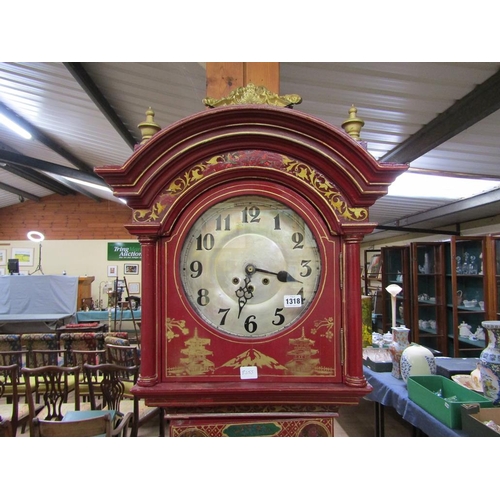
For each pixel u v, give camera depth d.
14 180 7.27
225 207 0.97
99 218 8.59
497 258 3.78
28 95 3.39
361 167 0.90
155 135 0.88
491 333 1.77
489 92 1.83
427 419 1.65
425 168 3.03
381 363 2.38
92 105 3.20
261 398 0.91
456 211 4.08
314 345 0.93
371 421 3.08
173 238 0.94
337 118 2.38
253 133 0.90
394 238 7.05
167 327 0.93
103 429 1.53
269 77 1.06
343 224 0.91
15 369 2.41
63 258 8.51
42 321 5.87
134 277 8.54
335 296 0.93
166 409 1.00
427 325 4.53
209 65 1.06
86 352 3.00
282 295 0.95
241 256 0.96
